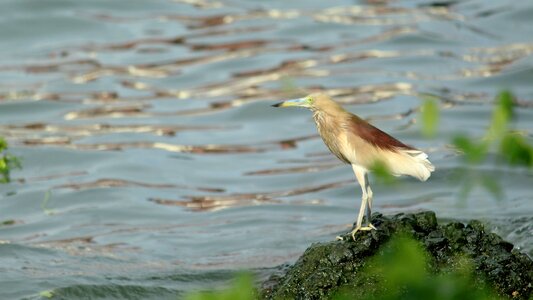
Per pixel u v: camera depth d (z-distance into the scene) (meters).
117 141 19.06
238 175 17.33
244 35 25.00
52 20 25.77
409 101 20.39
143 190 16.53
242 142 19.09
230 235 13.87
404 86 21.30
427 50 23.28
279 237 13.57
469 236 9.42
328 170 17.19
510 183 15.02
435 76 21.81
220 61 23.45
